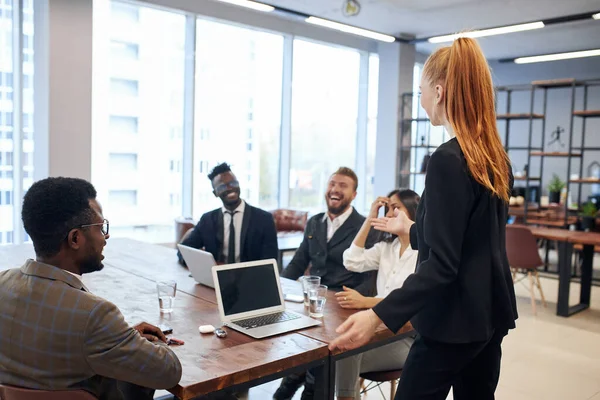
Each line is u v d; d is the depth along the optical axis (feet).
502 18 22.34
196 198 22.54
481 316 4.50
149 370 4.52
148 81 20.75
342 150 28.91
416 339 5.01
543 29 24.29
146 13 20.44
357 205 29.96
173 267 10.09
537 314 17.19
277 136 25.79
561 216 24.47
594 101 30.81
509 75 33.58
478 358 4.99
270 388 10.72
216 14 21.81
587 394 11.10
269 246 11.10
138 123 20.65
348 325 4.55
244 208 11.09
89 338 4.33
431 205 4.46
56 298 4.39
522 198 26.16
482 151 4.48
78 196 4.62
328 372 5.98
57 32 16.88
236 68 23.52
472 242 4.57
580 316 17.01
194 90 21.94
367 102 29.35
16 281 4.57
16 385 4.49
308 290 7.10
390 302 4.42
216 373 5.06
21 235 17.74
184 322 6.72
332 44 26.71
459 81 4.58
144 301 7.70
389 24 23.95
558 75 31.86
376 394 10.77
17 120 17.37
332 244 10.05
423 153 29.81
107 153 19.89
